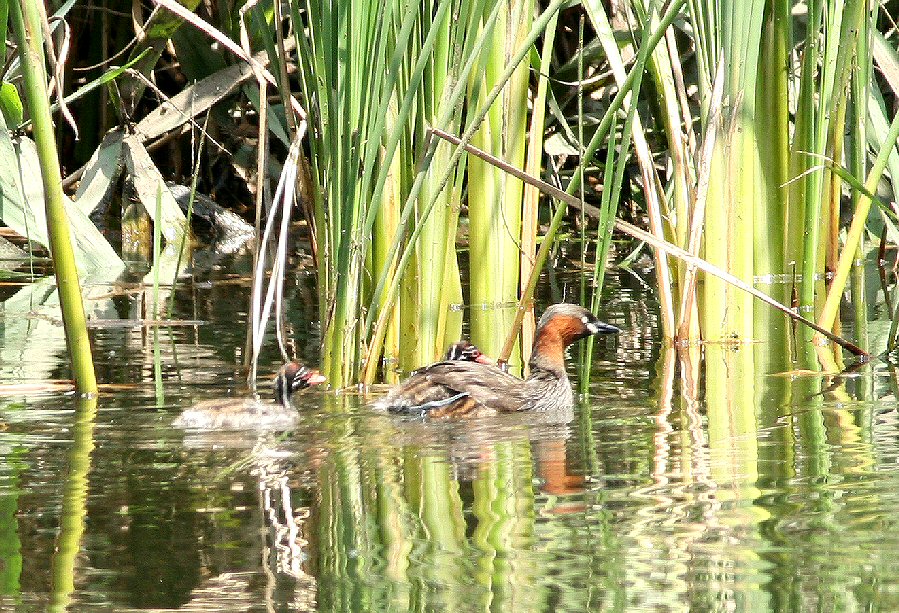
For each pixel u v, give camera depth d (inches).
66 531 321.7
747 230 589.6
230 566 295.1
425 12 514.3
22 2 438.6
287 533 317.7
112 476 372.5
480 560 296.5
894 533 304.2
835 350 566.3
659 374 529.7
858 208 557.3
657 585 277.9
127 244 945.5
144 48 837.8
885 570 281.4
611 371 541.3
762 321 631.8
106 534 318.3
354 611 267.1
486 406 475.5
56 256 471.8
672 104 607.2
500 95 583.2
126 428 435.2
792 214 648.4
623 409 467.2
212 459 395.5
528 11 575.5
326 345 516.4
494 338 602.5
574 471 372.5
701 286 621.6
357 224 502.3
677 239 618.2
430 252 539.8
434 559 298.4
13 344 598.2
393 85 469.7
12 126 734.5
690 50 844.0
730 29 573.3
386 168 483.2
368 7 469.7
